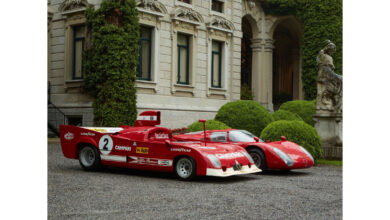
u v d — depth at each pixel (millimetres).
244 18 26500
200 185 8062
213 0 21797
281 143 10617
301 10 25234
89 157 9750
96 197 6664
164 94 18828
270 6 26172
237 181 8727
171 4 19172
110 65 16172
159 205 6172
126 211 5773
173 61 19234
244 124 15094
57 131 17000
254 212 5867
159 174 9555
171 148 8742
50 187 7359
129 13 16766
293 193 7375
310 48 24484
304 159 10062
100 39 16375
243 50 27469
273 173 10172
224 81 22109
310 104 18031
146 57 18484
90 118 16531
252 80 26734
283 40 30609
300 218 5621
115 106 16094
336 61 23703
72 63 17547
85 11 16750
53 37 17906
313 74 24359
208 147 8828
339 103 13836
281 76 30672
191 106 20047
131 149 9203
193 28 20250
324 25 23906
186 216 5551
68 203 6230
